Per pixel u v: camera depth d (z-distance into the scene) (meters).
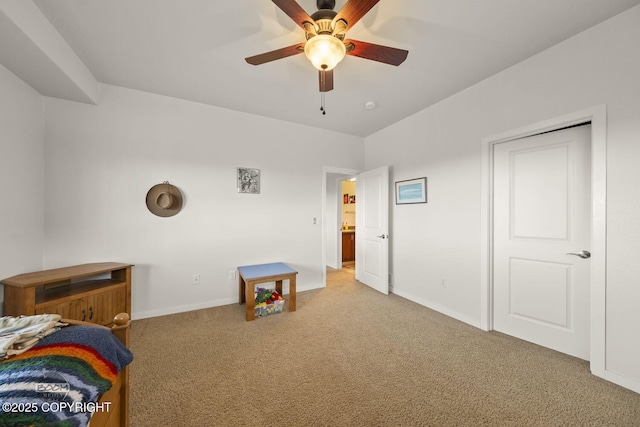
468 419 1.41
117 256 2.64
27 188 2.14
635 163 1.62
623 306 1.66
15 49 1.67
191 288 2.99
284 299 3.12
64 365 0.83
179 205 2.91
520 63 2.20
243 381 1.72
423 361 1.96
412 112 3.27
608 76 1.72
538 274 2.20
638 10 1.60
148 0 1.57
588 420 1.39
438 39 1.92
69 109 2.44
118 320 1.19
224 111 3.17
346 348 2.15
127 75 2.43
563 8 1.62
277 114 3.36
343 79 2.48
